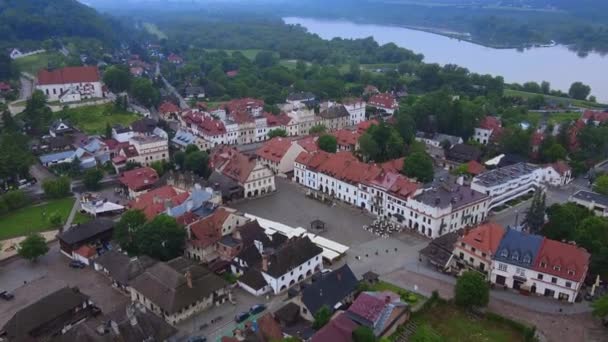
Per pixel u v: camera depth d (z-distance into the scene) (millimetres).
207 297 118125
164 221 137250
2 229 161500
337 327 99250
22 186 192875
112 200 184500
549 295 123875
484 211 168125
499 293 126500
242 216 152125
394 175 171250
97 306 119062
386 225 163500
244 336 98562
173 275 116812
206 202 158750
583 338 108438
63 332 104875
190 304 113875
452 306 118875
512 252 127250
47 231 160500
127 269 125875
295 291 124688
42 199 185250
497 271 129000
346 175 183750
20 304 121312
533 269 123875
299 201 184875
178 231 138125
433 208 151125
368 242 152250
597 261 128625
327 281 118188
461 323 113125
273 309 118625
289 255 128750
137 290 117562
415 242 152750
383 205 170625
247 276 127688
